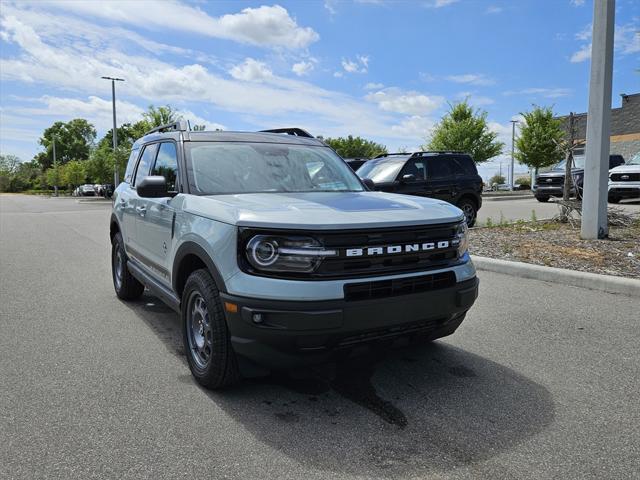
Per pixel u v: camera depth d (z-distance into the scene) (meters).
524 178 46.50
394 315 3.22
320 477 2.61
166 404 3.45
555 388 3.66
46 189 91.94
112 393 3.63
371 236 3.24
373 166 12.37
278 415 3.29
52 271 8.38
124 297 6.29
